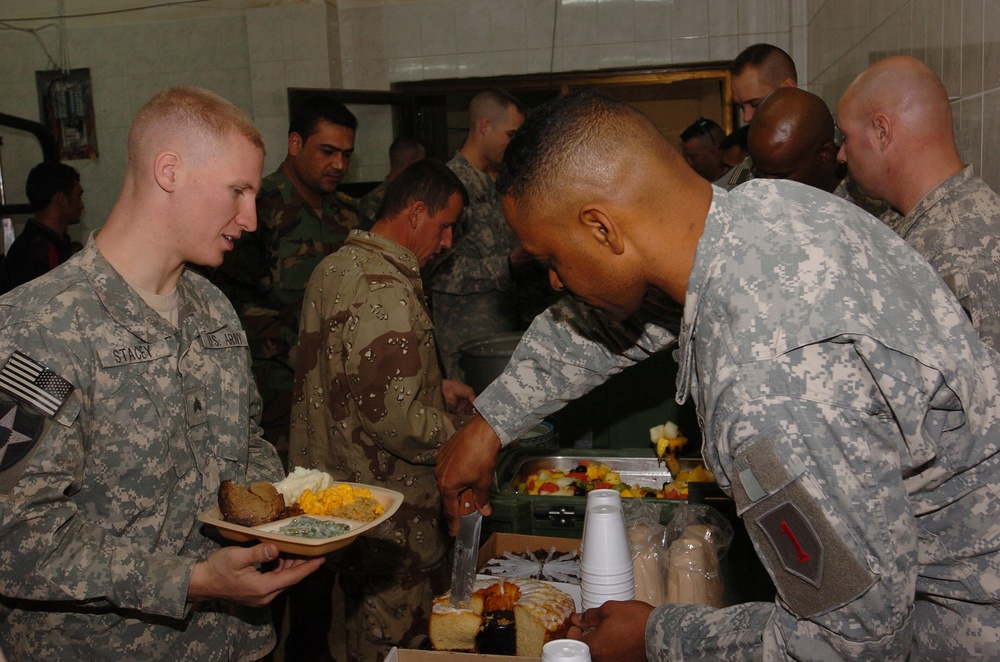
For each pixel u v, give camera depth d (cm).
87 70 624
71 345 126
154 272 139
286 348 350
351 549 217
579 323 151
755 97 298
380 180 635
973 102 204
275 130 617
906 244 105
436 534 226
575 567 164
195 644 145
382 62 625
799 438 88
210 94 141
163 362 138
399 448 210
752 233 98
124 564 125
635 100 671
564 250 106
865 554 88
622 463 227
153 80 623
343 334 209
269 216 352
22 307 126
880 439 89
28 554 120
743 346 92
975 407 101
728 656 103
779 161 217
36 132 438
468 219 391
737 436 92
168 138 134
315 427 227
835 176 260
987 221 160
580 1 598
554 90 617
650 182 99
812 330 89
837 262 94
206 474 147
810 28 530
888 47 300
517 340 268
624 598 135
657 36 592
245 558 123
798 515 89
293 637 299
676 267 101
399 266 216
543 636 138
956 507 111
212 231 139
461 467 154
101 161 632
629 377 258
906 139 169
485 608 144
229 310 158
